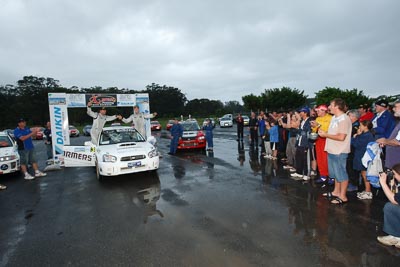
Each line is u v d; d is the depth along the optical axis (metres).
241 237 3.09
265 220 3.55
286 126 6.99
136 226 3.57
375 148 3.92
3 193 5.70
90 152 7.09
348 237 2.98
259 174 6.23
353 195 4.45
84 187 5.82
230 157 8.84
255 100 44.62
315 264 2.48
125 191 5.32
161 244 3.02
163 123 50.09
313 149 5.93
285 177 5.85
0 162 6.82
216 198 4.57
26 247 3.15
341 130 3.90
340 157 4.00
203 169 7.07
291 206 4.04
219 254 2.73
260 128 9.85
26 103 73.19
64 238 3.34
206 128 10.84
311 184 5.22
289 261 2.55
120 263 2.67
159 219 3.77
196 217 3.77
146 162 6.09
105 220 3.86
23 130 6.88
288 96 41.88
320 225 3.33
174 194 4.94
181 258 2.69
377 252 2.65
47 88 80.06
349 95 27.67
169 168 7.39
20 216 4.24
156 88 115.38
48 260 2.82
